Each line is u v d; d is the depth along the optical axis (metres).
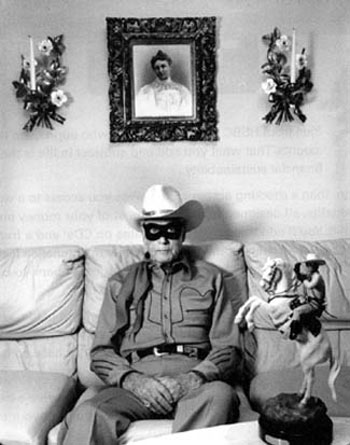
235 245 2.44
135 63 2.59
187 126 2.63
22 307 2.29
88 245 2.69
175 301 2.20
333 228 2.73
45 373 2.24
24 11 2.55
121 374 2.01
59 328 2.34
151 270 2.27
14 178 2.63
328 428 1.44
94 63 2.59
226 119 2.66
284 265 1.51
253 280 2.40
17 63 2.57
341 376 2.13
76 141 2.63
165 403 1.93
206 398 1.82
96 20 2.57
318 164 2.70
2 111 2.59
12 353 2.32
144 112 2.62
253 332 2.38
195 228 2.49
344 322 2.37
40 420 1.88
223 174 2.69
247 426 1.59
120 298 2.20
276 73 2.61
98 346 2.15
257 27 2.62
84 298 2.39
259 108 2.66
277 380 2.12
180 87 2.62
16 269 2.34
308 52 2.64
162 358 2.12
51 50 2.55
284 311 1.46
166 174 2.67
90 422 1.81
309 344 1.45
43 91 2.56
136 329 2.17
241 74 2.63
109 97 2.60
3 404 1.94
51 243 2.68
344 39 2.64
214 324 2.19
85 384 2.33
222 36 2.62
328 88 2.66
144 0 2.59
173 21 2.58
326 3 2.62
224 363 2.07
